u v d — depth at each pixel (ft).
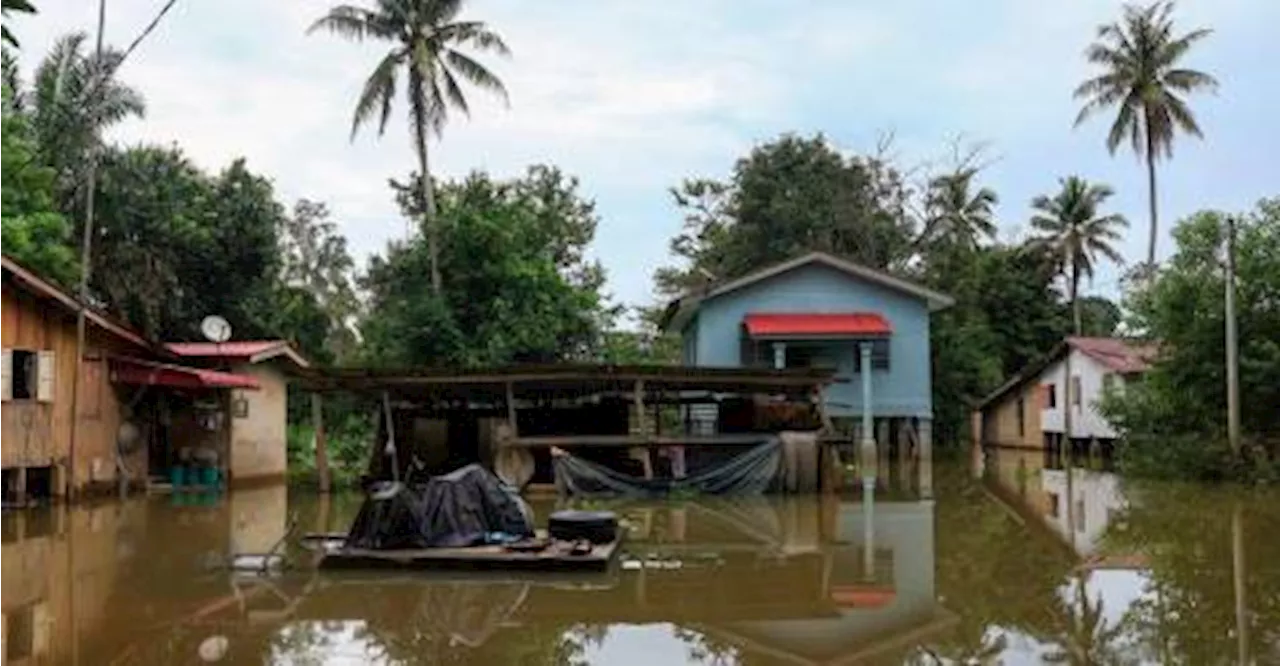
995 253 144.15
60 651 27.04
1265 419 73.51
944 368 123.65
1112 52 127.13
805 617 31.55
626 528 49.21
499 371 68.49
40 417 60.39
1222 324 73.67
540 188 123.54
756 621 31.01
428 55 105.09
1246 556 41.32
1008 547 45.16
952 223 146.72
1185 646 26.78
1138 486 72.23
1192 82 125.49
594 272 122.11
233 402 74.13
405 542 40.27
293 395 101.04
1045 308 141.69
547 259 103.40
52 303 61.05
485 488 42.73
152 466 73.67
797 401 77.82
